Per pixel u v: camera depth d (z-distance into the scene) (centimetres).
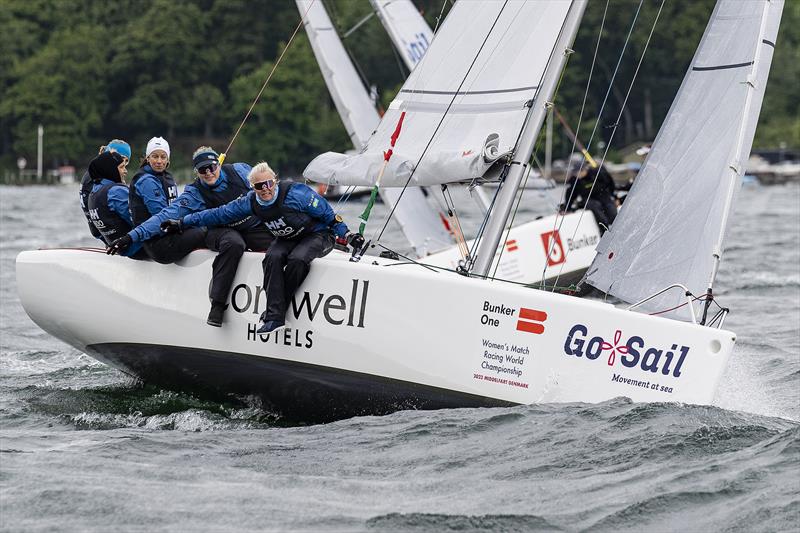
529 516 2027
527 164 3014
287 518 2016
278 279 2769
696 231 2906
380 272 2759
